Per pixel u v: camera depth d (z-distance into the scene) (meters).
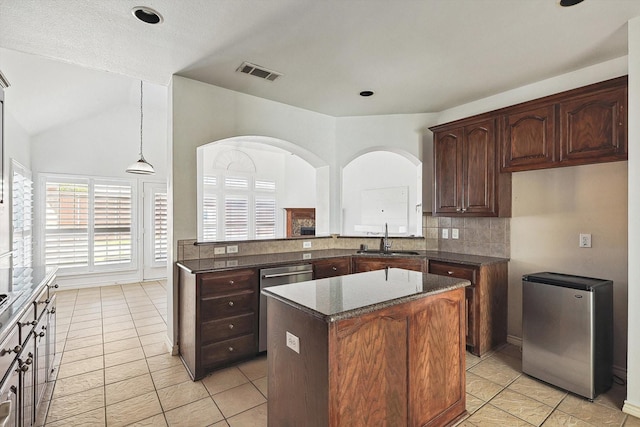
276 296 1.74
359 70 2.89
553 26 2.20
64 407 2.21
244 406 2.24
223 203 7.68
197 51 2.56
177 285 3.02
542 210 3.04
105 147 5.84
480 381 2.56
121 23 2.17
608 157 2.41
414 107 3.81
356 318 1.52
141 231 6.18
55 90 4.11
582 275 2.78
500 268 3.21
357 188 7.01
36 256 5.23
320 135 4.06
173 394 2.38
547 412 2.16
